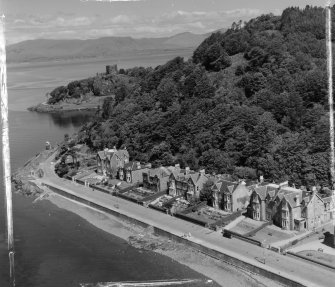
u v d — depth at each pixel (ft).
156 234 641.40
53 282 523.29
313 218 600.80
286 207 595.47
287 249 550.77
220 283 509.76
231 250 563.07
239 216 652.89
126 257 579.07
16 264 566.77
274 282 501.15
